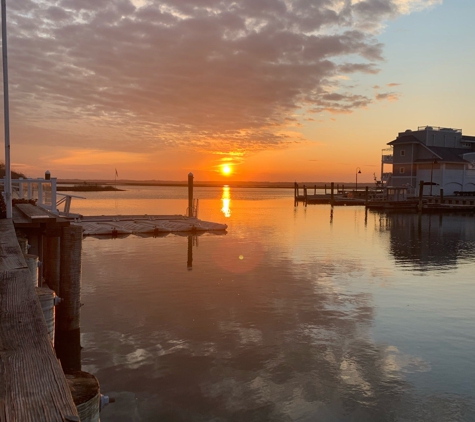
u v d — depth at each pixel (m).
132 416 6.59
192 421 6.48
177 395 7.25
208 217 46.81
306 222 41.47
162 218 36.22
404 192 69.62
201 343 9.52
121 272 16.86
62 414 2.04
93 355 8.84
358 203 72.44
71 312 10.09
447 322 11.23
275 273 17.02
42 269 10.53
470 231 35.19
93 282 15.12
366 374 8.15
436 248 25.47
